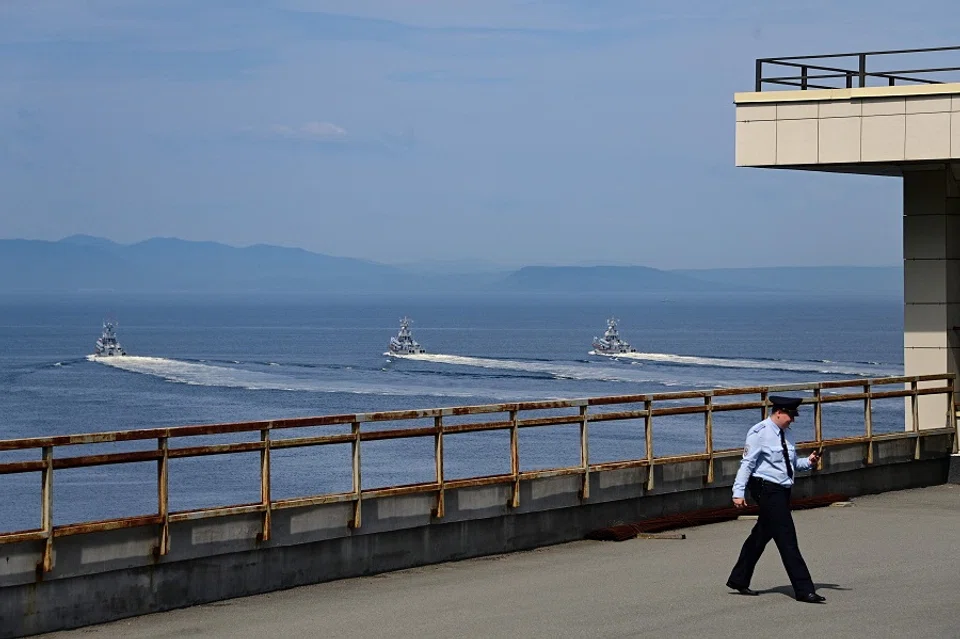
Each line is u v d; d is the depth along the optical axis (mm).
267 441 21938
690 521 29703
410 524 24328
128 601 19969
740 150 37125
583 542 27641
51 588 18953
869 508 33062
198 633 18891
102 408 173125
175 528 20562
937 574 23609
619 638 18328
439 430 24984
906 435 37062
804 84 37594
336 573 23188
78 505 67812
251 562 21797
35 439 18703
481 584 22859
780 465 21344
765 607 20594
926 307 38625
